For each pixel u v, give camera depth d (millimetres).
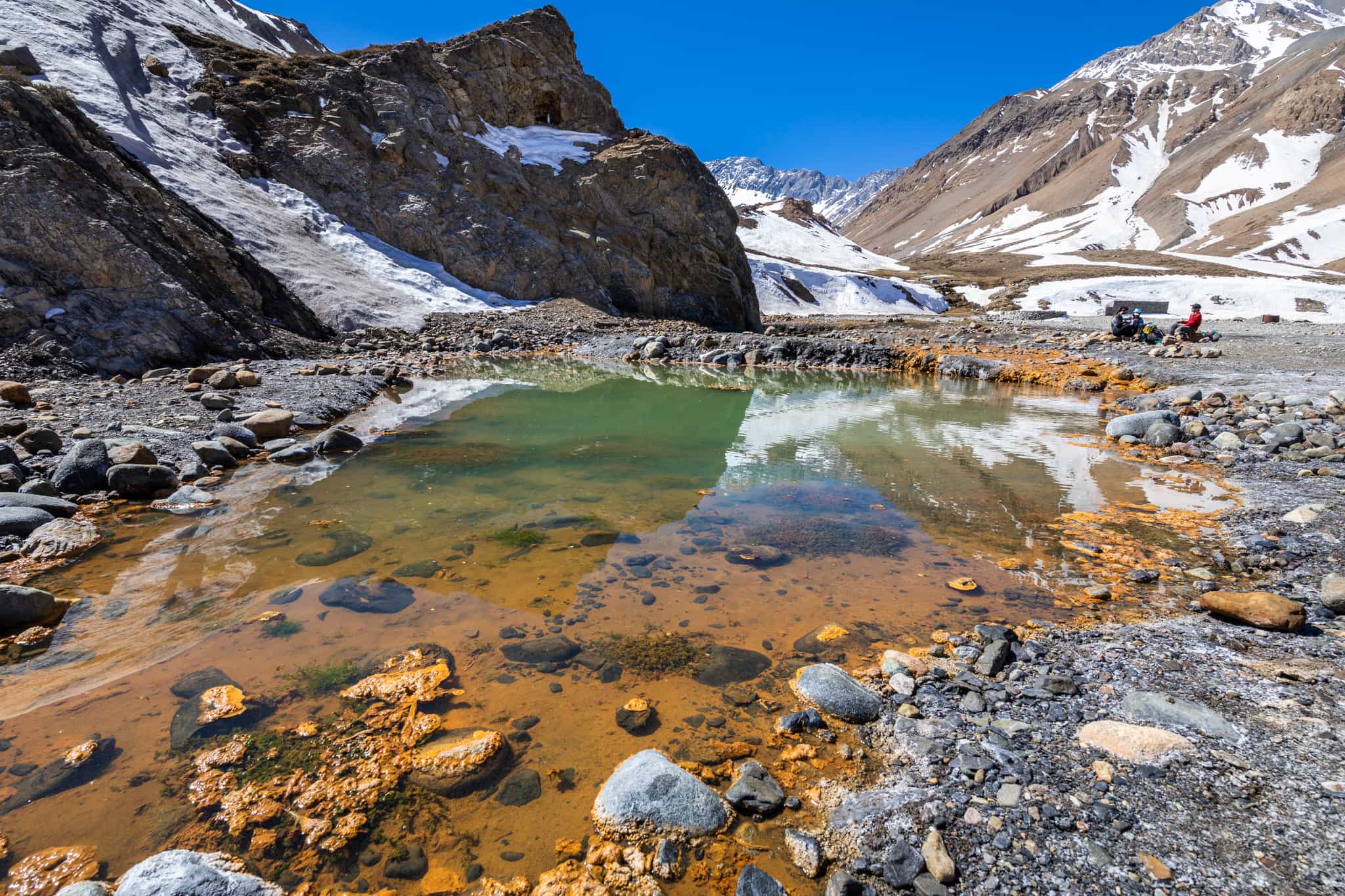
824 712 3188
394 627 3982
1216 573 4922
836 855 2352
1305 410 9938
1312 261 116688
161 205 14109
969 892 2168
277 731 2959
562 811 2543
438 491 6832
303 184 22656
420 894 2160
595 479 7449
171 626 3934
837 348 19609
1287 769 2633
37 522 5258
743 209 108688
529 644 3783
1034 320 49062
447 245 24562
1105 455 8688
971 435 9898
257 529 5617
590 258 29016
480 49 31422
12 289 10445
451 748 2805
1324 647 3684
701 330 25250
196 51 24844
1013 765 2756
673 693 3371
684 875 2264
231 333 13781
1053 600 4488
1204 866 2193
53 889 2109
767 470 7914
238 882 2102
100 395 9320
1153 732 2838
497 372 16219
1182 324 21094
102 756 2770
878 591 4613
